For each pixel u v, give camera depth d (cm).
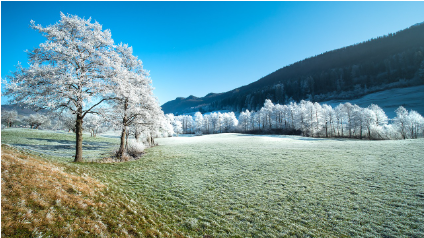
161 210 1041
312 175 1612
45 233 539
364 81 16900
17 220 541
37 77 1589
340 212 1008
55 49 1598
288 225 916
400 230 839
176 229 864
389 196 1148
